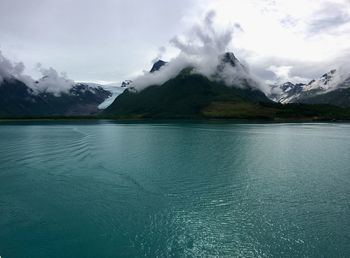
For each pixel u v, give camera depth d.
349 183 50.22
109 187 47.53
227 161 68.62
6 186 47.78
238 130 166.00
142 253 28.92
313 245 30.33
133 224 34.66
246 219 35.94
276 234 32.53
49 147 89.69
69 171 57.62
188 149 86.88
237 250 29.48
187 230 33.34
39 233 32.53
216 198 42.91
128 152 80.81
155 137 123.44
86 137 122.50
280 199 42.56
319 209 38.91
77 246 30.02
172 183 49.97
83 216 36.62
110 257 28.28
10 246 29.98
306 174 56.22
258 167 62.16
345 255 28.64
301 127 197.75
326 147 92.81
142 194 44.47
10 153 77.88
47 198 42.50
